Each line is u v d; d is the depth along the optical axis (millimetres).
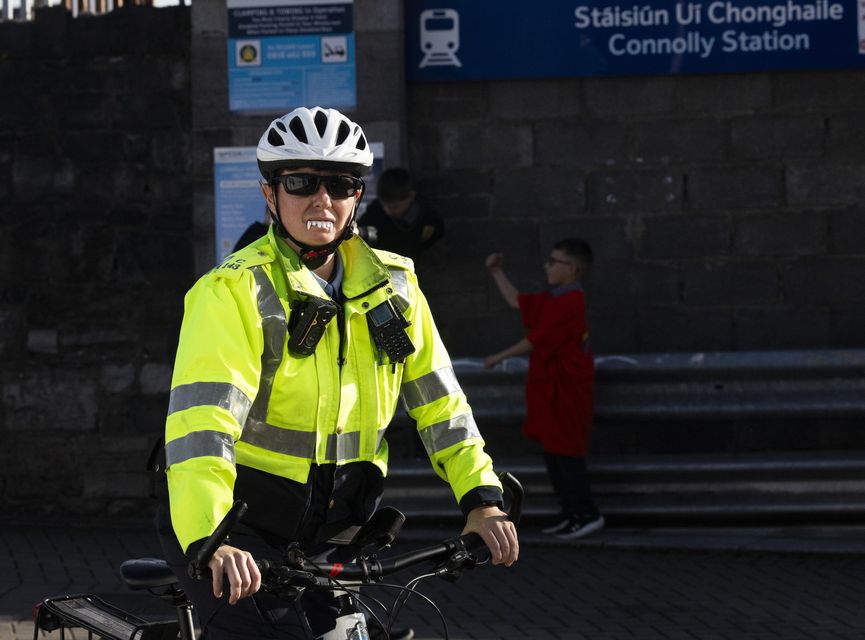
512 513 3193
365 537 3293
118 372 9773
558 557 8289
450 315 9617
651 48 9430
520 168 9570
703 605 7020
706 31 9391
